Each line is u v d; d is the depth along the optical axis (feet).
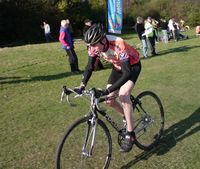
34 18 117.91
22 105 23.54
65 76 34.04
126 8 154.40
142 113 16.05
